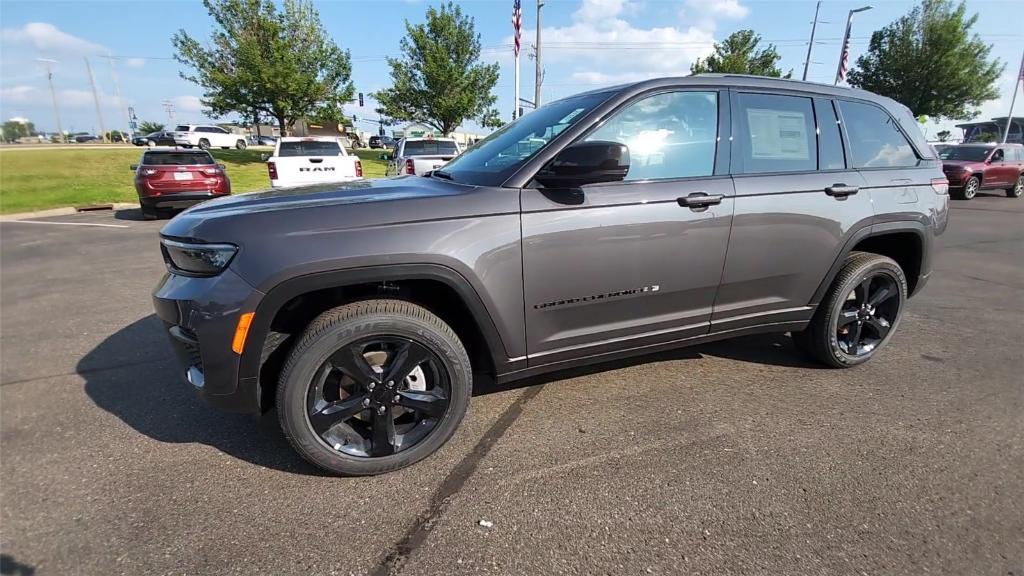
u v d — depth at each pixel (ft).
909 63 93.30
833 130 10.91
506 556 6.40
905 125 12.00
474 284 7.95
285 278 7.11
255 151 112.06
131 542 6.67
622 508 7.22
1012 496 7.43
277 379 7.79
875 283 11.88
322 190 8.71
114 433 9.29
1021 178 56.13
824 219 10.46
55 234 31.37
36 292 18.58
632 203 8.79
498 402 10.30
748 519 6.98
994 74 93.15
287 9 85.40
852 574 6.07
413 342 7.88
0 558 6.39
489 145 10.43
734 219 9.59
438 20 92.63
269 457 8.57
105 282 20.01
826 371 11.67
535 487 7.70
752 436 8.98
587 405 10.14
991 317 15.53
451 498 7.50
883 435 9.00
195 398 10.62
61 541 6.68
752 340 13.57
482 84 98.94
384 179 10.18
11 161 72.23
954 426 9.29
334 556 6.44
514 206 8.15
